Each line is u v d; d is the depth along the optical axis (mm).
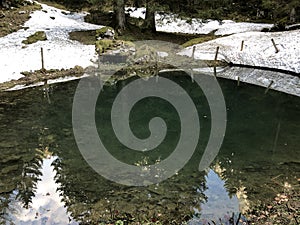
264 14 17062
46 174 4258
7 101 7141
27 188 3908
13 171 4344
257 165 4363
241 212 3260
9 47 10445
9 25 12859
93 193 3787
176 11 11828
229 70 10008
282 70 9516
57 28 13180
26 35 11859
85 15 16188
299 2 13250
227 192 3686
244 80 8977
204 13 11672
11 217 3359
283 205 3326
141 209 3438
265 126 5836
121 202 3584
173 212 3354
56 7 17312
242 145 5047
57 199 3682
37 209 3498
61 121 6105
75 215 3371
